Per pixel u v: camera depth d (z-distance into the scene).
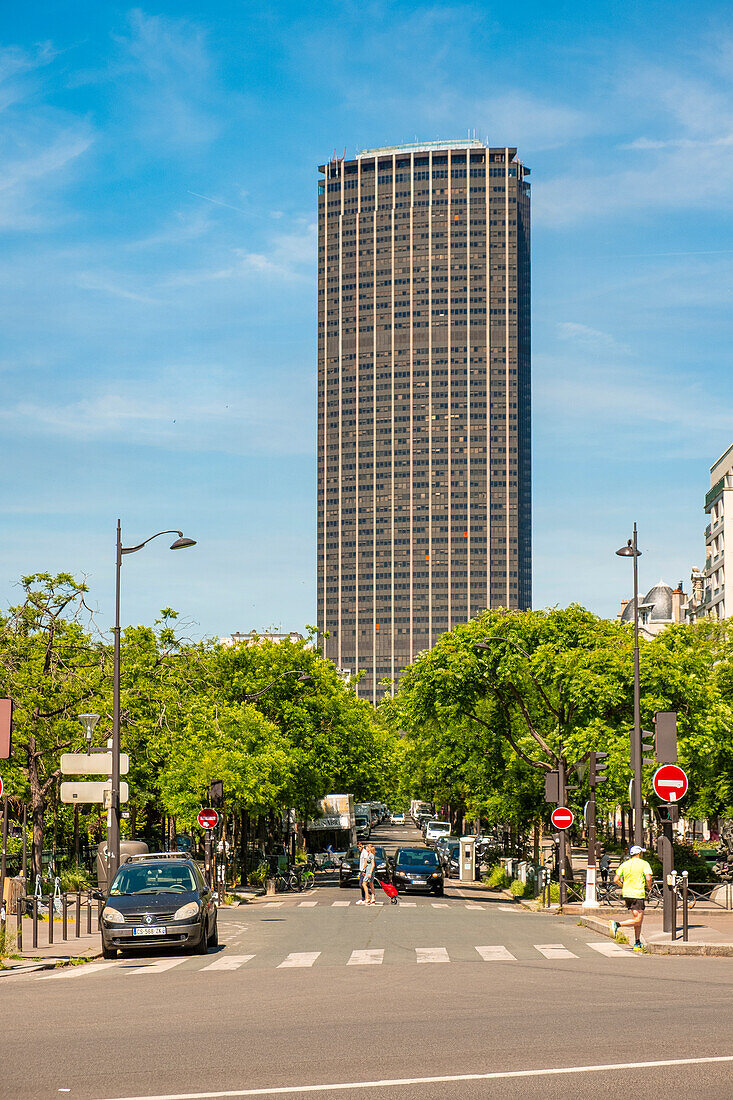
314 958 22.53
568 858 48.84
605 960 21.66
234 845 62.75
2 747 24.12
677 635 56.53
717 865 50.62
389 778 90.81
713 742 47.41
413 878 51.50
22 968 20.78
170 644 53.50
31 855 46.06
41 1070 10.84
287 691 66.56
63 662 43.22
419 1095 9.42
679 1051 11.25
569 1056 11.05
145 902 23.33
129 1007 15.36
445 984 17.47
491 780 56.03
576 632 53.75
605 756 39.47
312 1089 9.73
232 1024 13.58
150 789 54.12
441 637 54.19
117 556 34.03
